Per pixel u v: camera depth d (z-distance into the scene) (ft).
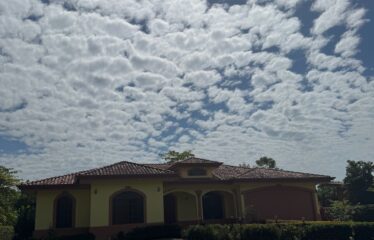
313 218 101.81
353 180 143.74
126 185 85.15
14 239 96.94
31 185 83.51
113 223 82.07
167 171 89.40
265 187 99.91
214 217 100.53
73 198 86.84
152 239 78.59
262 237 71.31
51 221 83.71
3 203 112.37
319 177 104.01
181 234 79.92
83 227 85.35
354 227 74.23
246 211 94.17
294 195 102.12
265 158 202.08
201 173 100.58
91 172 84.69
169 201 97.96
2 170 117.50
